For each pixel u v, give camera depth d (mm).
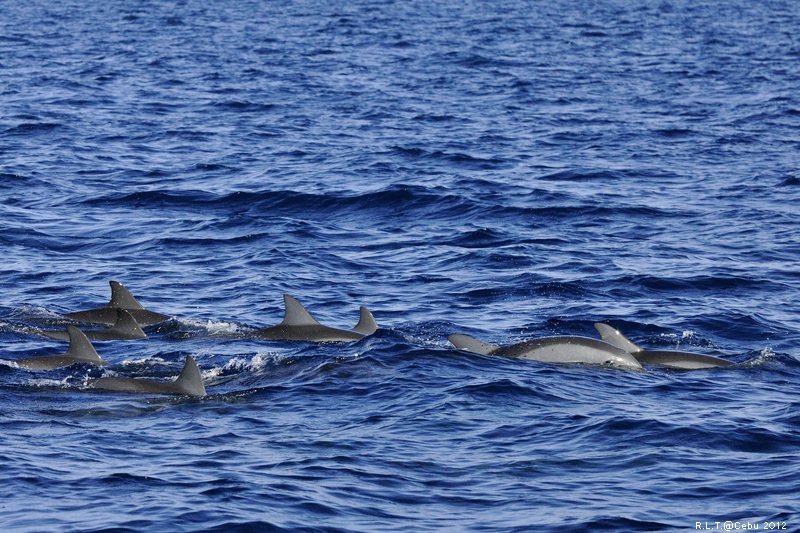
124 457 53500
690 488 50188
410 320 83875
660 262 102000
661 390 66062
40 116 181125
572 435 57000
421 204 125875
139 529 45094
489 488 50188
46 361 70125
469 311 86625
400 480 50875
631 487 50344
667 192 134500
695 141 173000
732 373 70438
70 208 121000
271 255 103000
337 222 119000
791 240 111188
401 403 61969
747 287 94375
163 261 101375
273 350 74438
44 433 57094
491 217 120812
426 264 101375
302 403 62344
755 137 177000
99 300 88938
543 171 146875
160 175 140000
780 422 59688
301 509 47312
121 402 62750
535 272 98062
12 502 47688
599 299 90250
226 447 55031
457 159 154250
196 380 64688
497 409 61062
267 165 147875
